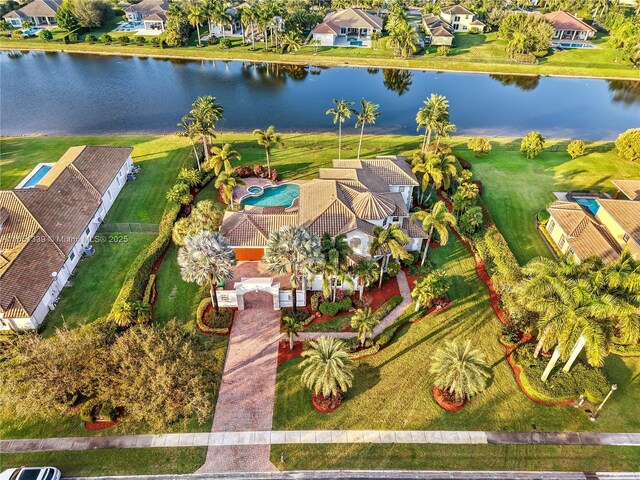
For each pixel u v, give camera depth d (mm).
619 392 41250
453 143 87625
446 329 47000
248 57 132125
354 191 53938
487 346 45281
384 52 137000
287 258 40719
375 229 46906
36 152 78625
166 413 33625
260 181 70312
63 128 90500
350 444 36625
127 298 46688
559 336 35469
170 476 34312
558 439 37438
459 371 36938
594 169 77375
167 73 123438
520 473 35125
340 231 49469
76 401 38594
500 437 37438
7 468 34344
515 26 142125
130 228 60031
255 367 42562
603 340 34031
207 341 44281
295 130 92000
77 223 55219
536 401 40281
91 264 54094
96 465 34750
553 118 103500
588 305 34469
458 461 35688
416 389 41000
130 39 141375
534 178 74500
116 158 68188
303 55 133375
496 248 54750
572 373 41562
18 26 156375
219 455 35688
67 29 145125
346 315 48156
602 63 133750
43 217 52938
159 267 53906
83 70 123938
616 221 54656
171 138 85312
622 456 36406
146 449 35875
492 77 127688
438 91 116625
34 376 34938
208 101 72750
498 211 65562
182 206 63719
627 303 33406
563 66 130875
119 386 34500
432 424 38219
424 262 55500
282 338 45562
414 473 34938
